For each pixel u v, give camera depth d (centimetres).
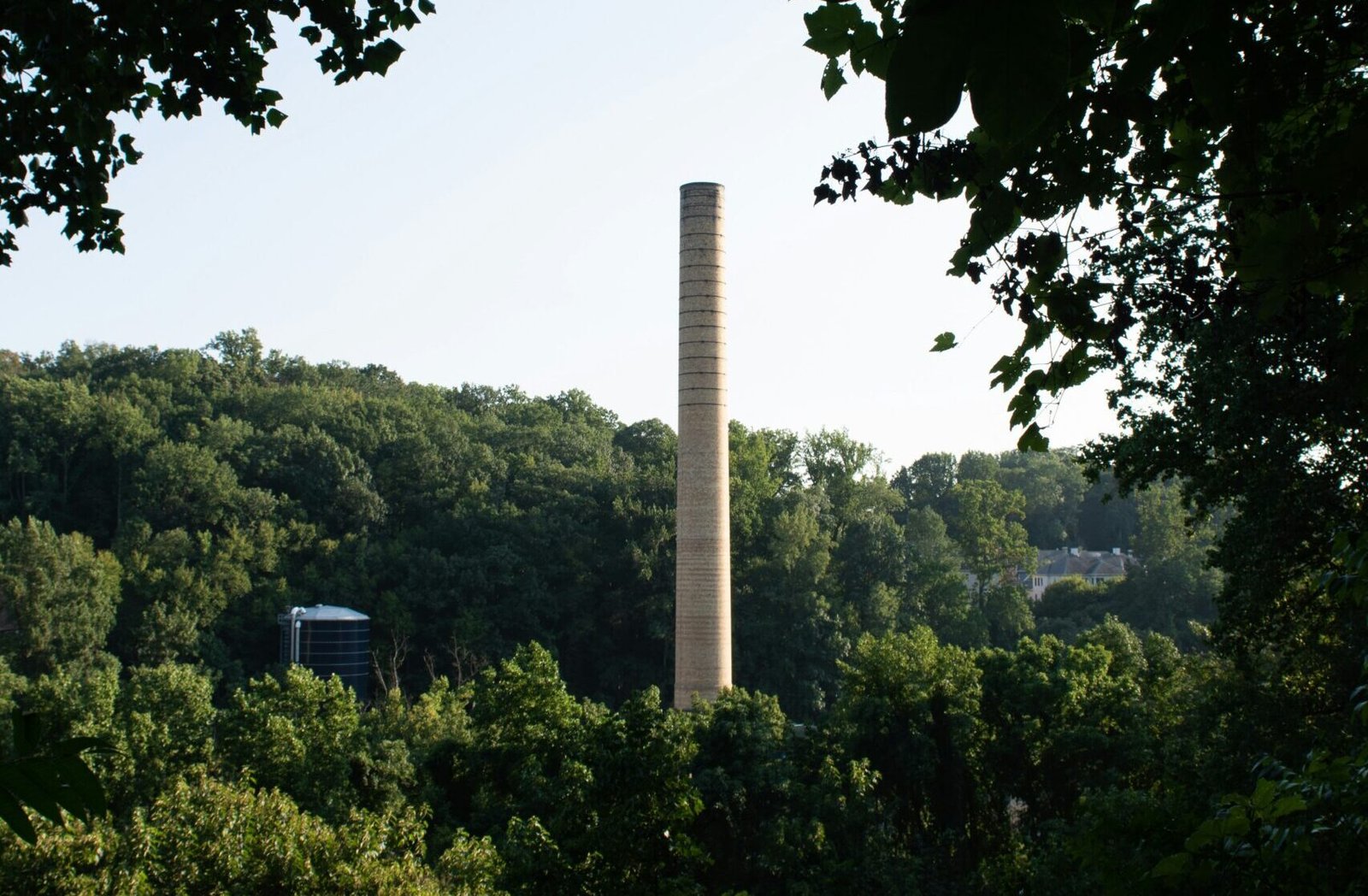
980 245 662
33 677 6744
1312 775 683
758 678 8062
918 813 3666
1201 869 661
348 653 7619
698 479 5578
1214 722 2942
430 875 2658
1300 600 2317
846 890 3059
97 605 7288
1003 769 3703
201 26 1057
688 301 5641
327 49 1114
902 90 238
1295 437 2075
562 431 11912
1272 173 608
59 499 9038
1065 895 2445
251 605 8156
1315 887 644
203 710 3994
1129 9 333
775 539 8550
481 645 8112
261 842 2447
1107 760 3525
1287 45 513
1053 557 13238
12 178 1137
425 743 4856
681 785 1931
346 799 3662
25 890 2216
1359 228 541
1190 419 2266
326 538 9000
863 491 9800
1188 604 8269
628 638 8662
